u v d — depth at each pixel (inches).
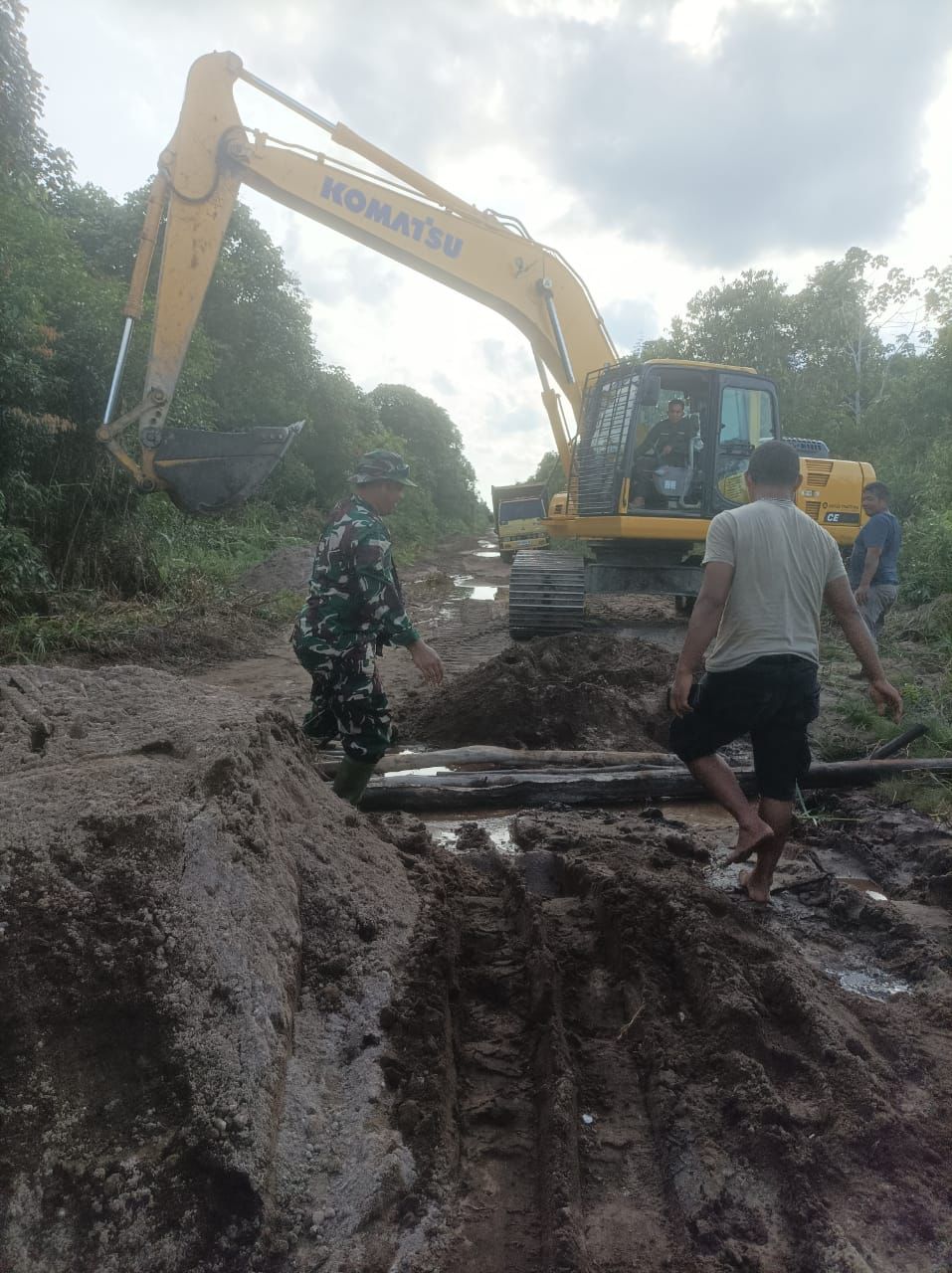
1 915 78.8
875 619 308.5
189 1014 76.5
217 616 428.1
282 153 368.2
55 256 446.3
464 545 1567.4
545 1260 67.6
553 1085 86.4
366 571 142.3
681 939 109.7
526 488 1009.5
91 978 76.9
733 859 133.7
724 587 121.6
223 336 1015.0
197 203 348.5
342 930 101.1
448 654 375.9
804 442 453.7
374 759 151.0
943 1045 97.9
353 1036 88.9
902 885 147.2
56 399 434.9
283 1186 71.6
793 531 123.3
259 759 108.7
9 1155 68.0
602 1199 75.4
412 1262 67.6
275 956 87.4
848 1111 83.2
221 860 89.0
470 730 237.8
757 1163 77.7
